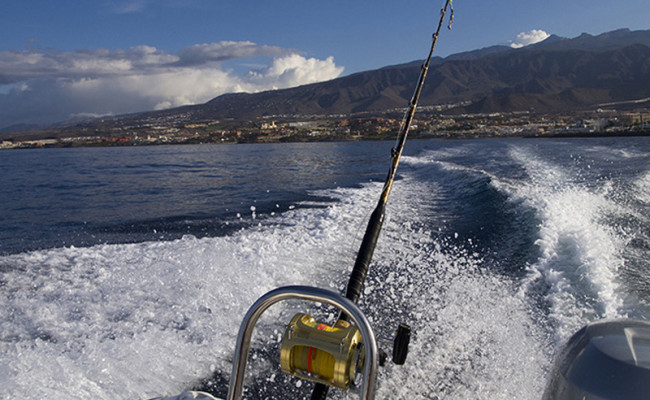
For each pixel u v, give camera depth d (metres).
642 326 0.88
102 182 19.44
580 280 4.41
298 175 19.59
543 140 34.62
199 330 3.93
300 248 6.31
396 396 3.01
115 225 8.98
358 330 0.95
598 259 4.77
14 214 11.31
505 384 3.05
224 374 3.38
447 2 1.73
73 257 6.11
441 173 15.34
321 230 7.43
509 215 7.64
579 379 0.82
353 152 38.84
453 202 9.95
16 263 5.91
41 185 19.05
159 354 3.55
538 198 8.15
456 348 3.54
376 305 4.44
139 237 7.70
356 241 6.70
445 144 39.09
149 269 5.35
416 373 3.25
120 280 5.05
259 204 11.10
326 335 0.94
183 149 66.25
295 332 0.96
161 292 4.68
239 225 8.28
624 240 5.64
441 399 2.96
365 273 1.31
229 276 5.07
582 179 10.82
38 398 2.95
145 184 18.03
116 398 3.06
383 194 1.51
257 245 6.41
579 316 3.77
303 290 0.98
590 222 6.49
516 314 4.00
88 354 3.51
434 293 4.64
